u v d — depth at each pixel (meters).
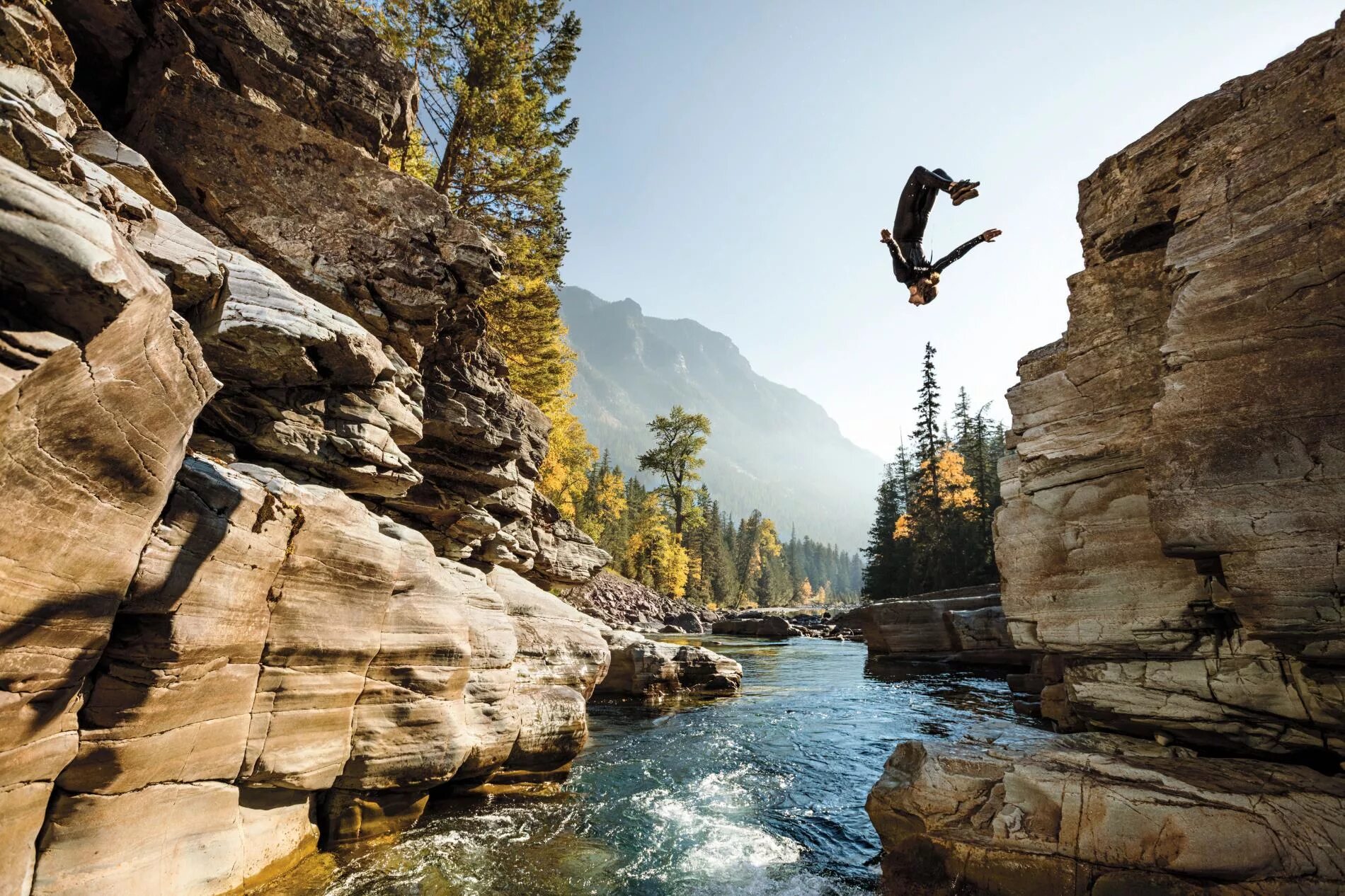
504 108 22.75
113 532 4.26
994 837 6.45
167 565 4.84
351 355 8.65
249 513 5.64
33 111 4.66
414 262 10.45
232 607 5.52
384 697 7.37
